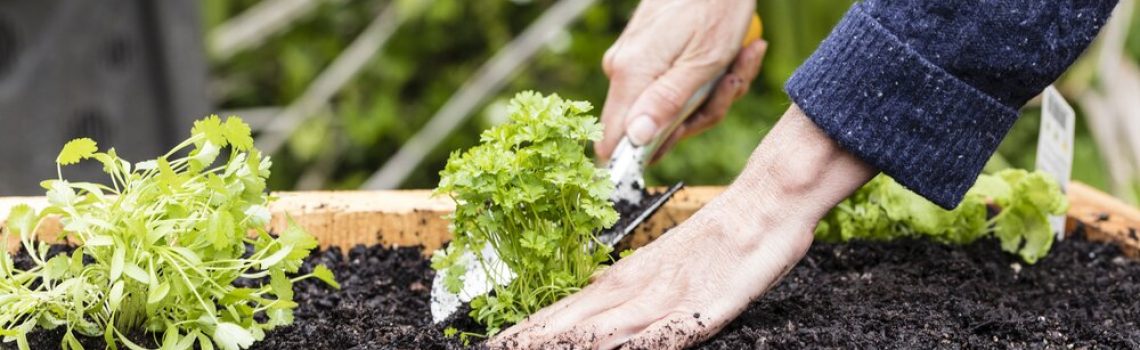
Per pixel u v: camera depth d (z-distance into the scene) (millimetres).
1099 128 2115
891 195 1520
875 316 1334
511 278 1327
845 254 1512
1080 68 2225
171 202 1202
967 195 1522
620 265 1257
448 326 1333
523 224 1282
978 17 1173
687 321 1222
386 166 2824
